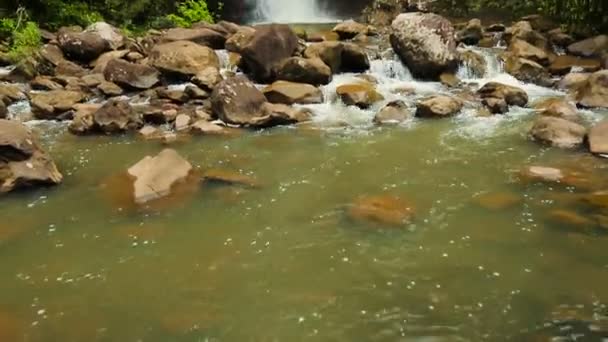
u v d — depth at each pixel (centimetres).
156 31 1360
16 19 1296
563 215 540
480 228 524
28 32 1173
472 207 566
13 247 507
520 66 1052
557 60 1113
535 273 450
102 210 575
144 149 755
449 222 536
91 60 1140
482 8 1672
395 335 384
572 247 487
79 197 607
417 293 430
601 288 429
